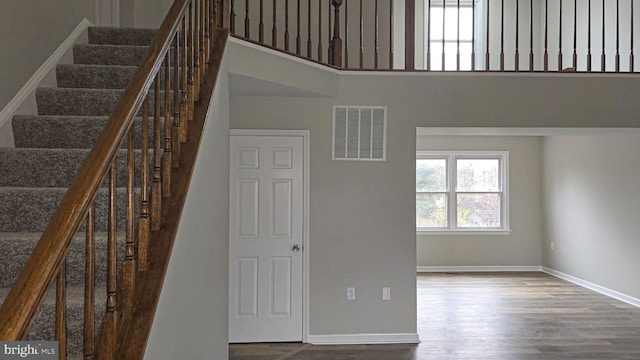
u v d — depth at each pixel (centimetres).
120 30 400
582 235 741
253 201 480
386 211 473
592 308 605
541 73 460
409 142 469
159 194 194
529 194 872
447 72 465
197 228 239
